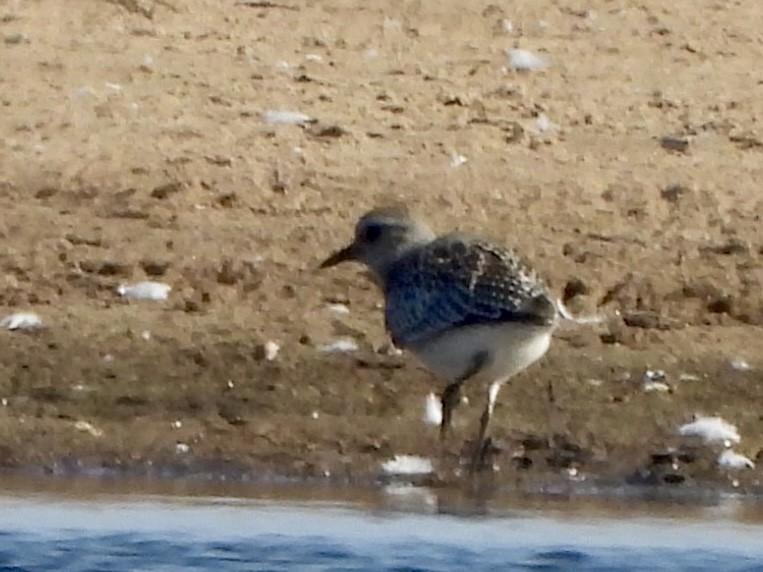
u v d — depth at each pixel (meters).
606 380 15.30
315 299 16.53
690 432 14.73
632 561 12.77
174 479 14.20
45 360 15.30
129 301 16.31
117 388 15.04
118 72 20.55
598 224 17.95
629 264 17.23
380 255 14.34
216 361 15.38
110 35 21.47
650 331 16.12
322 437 14.57
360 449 14.47
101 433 14.53
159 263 16.88
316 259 17.06
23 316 15.86
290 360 15.41
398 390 15.08
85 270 16.75
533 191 18.48
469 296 13.45
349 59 21.39
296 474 14.27
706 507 13.95
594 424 14.75
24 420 14.62
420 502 13.83
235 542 12.98
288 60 21.22
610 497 14.09
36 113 19.36
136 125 19.31
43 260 16.80
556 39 22.34
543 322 13.41
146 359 15.37
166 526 13.23
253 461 14.35
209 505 13.67
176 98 20.03
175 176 18.22
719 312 16.69
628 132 20.06
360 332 15.89
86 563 12.70
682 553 12.95
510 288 13.42
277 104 20.05
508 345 13.51
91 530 13.14
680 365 15.59
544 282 15.57
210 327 15.86
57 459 14.28
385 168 18.75
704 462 14.43
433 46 21.95
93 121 19.33
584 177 18.88
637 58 22.00
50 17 21.81
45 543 12.96
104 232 17.28
